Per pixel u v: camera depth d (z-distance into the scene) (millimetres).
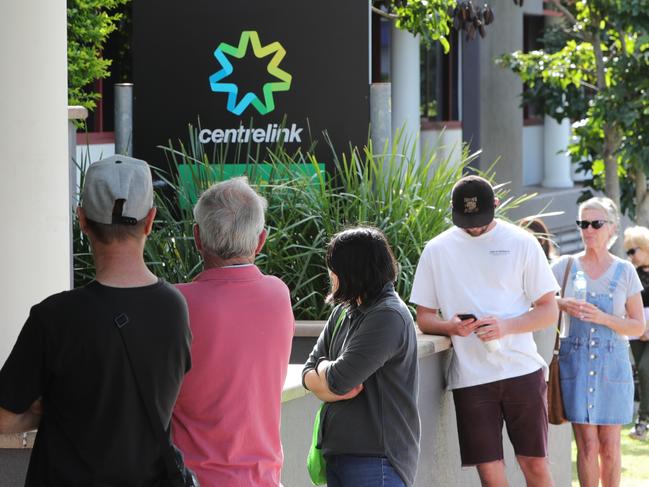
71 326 7250
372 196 17406
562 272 16328
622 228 52531
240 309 8750
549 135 61219
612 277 16078
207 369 8625
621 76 32625
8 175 10250
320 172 17359
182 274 16469
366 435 10453
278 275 16734
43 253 10422
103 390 7266
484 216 13648
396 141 17953
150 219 7746
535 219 19016
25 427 7461
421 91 50750
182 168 17984
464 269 13969
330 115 18734
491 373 13945
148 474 7441
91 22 22375
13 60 10219
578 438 16453
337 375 10328
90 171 7602
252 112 19000
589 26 33781
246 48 18969
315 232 17125
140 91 19281
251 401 8727
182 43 19156
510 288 13930
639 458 21312
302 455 11898
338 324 10688
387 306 10383
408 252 17078
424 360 13984
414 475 10688
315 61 18750
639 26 31625
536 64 35688
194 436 8633
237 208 8953
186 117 19172
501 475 14125
